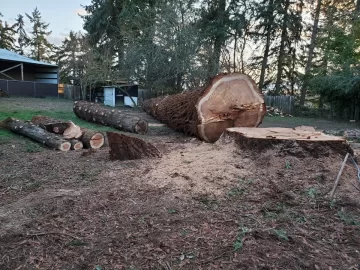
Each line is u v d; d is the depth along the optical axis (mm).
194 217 2279
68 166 3910
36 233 2062
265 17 17328
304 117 15156
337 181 2729
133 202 2596
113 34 19172
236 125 5516
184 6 14297
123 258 1762
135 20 15250
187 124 6090
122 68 14969
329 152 3225
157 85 14141
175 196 2688
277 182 2857
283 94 19406
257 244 1878
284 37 17781
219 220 2223
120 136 4105
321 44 14430
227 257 1752
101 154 4605
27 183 3223
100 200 2646
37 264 1714
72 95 20031
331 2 16109
